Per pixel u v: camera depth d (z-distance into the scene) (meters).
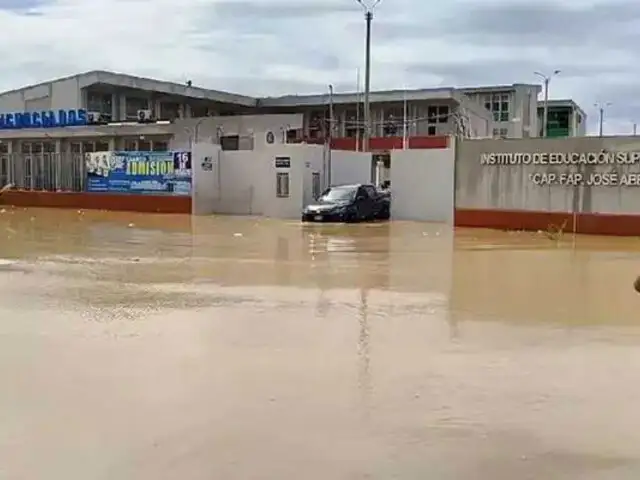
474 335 9.27
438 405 6.52
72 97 54.88
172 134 42.72
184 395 6.76
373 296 12.15
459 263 16.81
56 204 41.41
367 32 42.19
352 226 28.62
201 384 7.09
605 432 5.92
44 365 7.75
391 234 24.83
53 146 45.31
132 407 6.43
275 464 5.23
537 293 12.55
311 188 35.84
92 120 45.84
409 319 10.26
